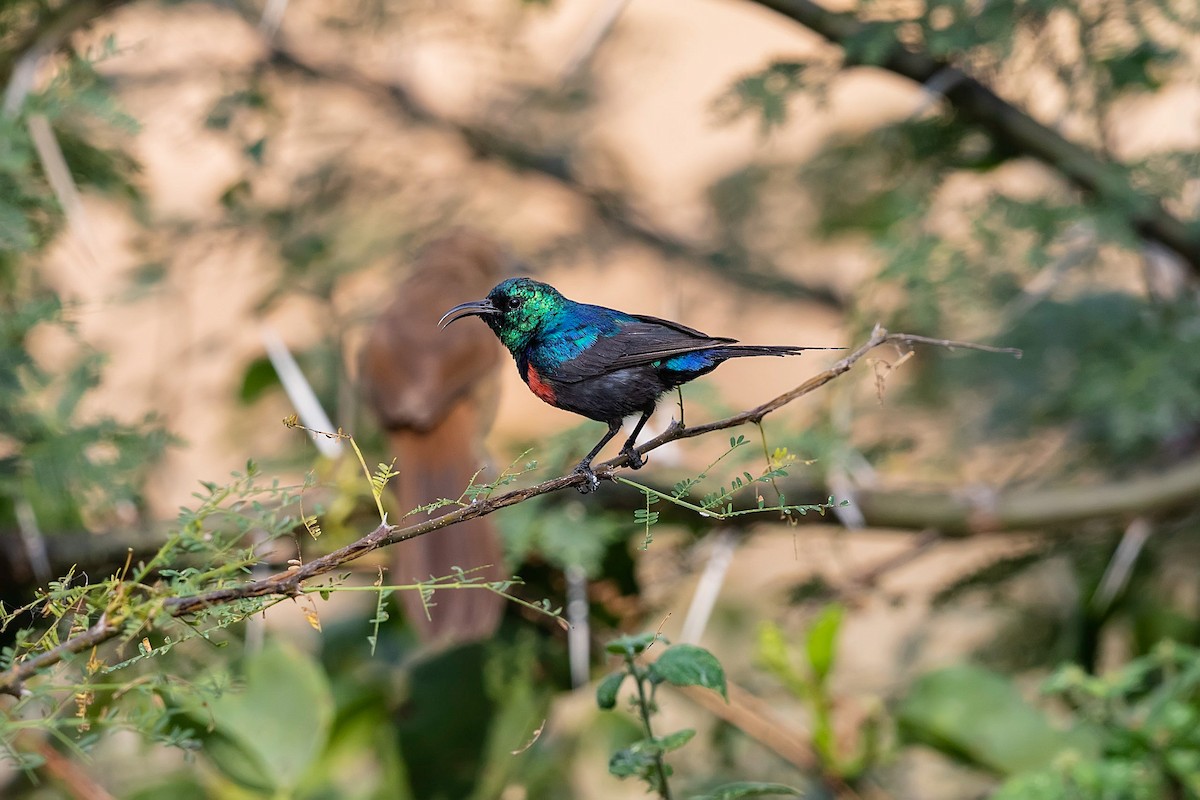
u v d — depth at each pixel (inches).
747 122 693.9
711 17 716.7
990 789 442.3
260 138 471.5
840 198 584.4
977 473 515.5
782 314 648.4
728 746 418.0
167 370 526.9
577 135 617.9
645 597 406.6
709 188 636.7
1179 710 273.3
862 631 535.5
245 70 539.8
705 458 436.8
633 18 618.8
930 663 486.3
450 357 426.0
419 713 351.6
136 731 181.6
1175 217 450.0
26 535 348.2
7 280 401.4
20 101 349.1
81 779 311.4
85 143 400.8
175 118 539.2
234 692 209.6
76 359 426.9
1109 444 485.4
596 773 387.9
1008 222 420.2
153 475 489.1
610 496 383.2
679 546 412.8
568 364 295.3
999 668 461.7
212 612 169.9
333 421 482.3
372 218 557.9
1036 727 311.7
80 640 165.0
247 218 530.9
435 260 486.0
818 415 432.8
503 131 610.5
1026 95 458.0
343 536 370.3
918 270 419.2
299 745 309.4
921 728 318.0
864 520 398.9
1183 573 474.9
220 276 543.5
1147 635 415.2
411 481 414.9
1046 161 437.1
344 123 577.0
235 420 514.0
